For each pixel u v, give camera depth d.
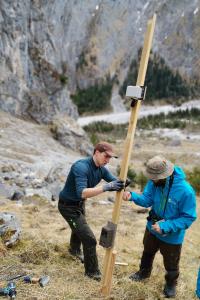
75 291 4.84
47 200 10.50
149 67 160.62
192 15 185.50
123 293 4.97
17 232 6.11
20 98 35.59
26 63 40.19
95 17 160.75
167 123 87.06
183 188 4.64
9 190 11.34
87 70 153.62
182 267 6.75
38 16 53.34
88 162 5.07
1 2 39.72
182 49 179.00
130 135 4.45
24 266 5.41
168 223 4.67
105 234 4.56
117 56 164.50
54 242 6.45
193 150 54.03
